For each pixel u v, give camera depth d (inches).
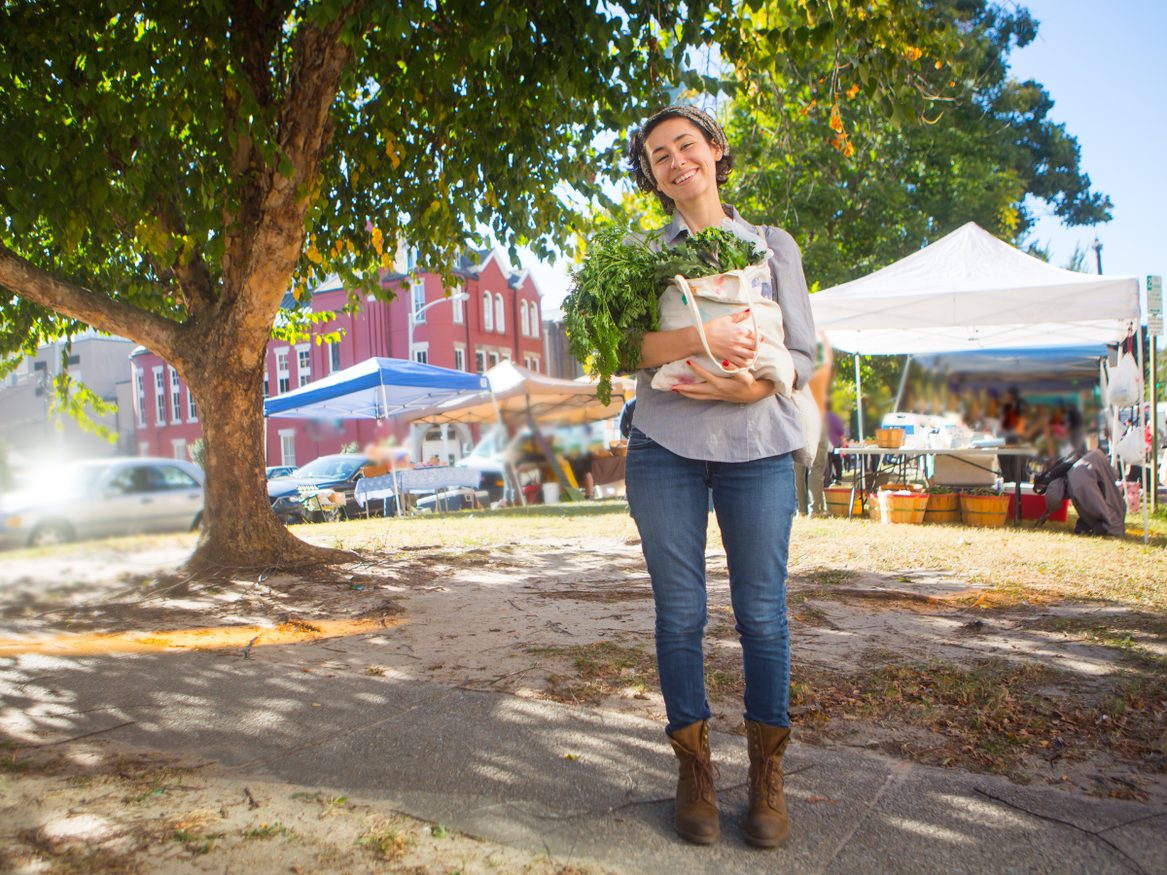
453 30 227.9
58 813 84.4
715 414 83.6
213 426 251.8
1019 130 1034.7
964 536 317.4
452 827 82.6
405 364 599.2
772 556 84.3
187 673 138.0
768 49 238.7
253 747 104.5
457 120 267.0
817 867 75.5
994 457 428.8
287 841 78.8
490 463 763.4
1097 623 159.8
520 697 121.0
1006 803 86.2
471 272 1646.2
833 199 768.9
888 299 362.6
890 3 228.4
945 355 632.4
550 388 713.6
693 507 86.3
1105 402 496.4
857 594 193.6
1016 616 169.2
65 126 235.5
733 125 716.0
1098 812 83.8
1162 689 118.0
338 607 195.0
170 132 242.1
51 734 110.0
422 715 114.3
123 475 463.8
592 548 298.0
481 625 169.6
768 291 85.4
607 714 113.4
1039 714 110.4
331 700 121.8
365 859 75.8
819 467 431.2
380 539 337.1
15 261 242.1
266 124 232.2
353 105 300.5
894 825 82.4
